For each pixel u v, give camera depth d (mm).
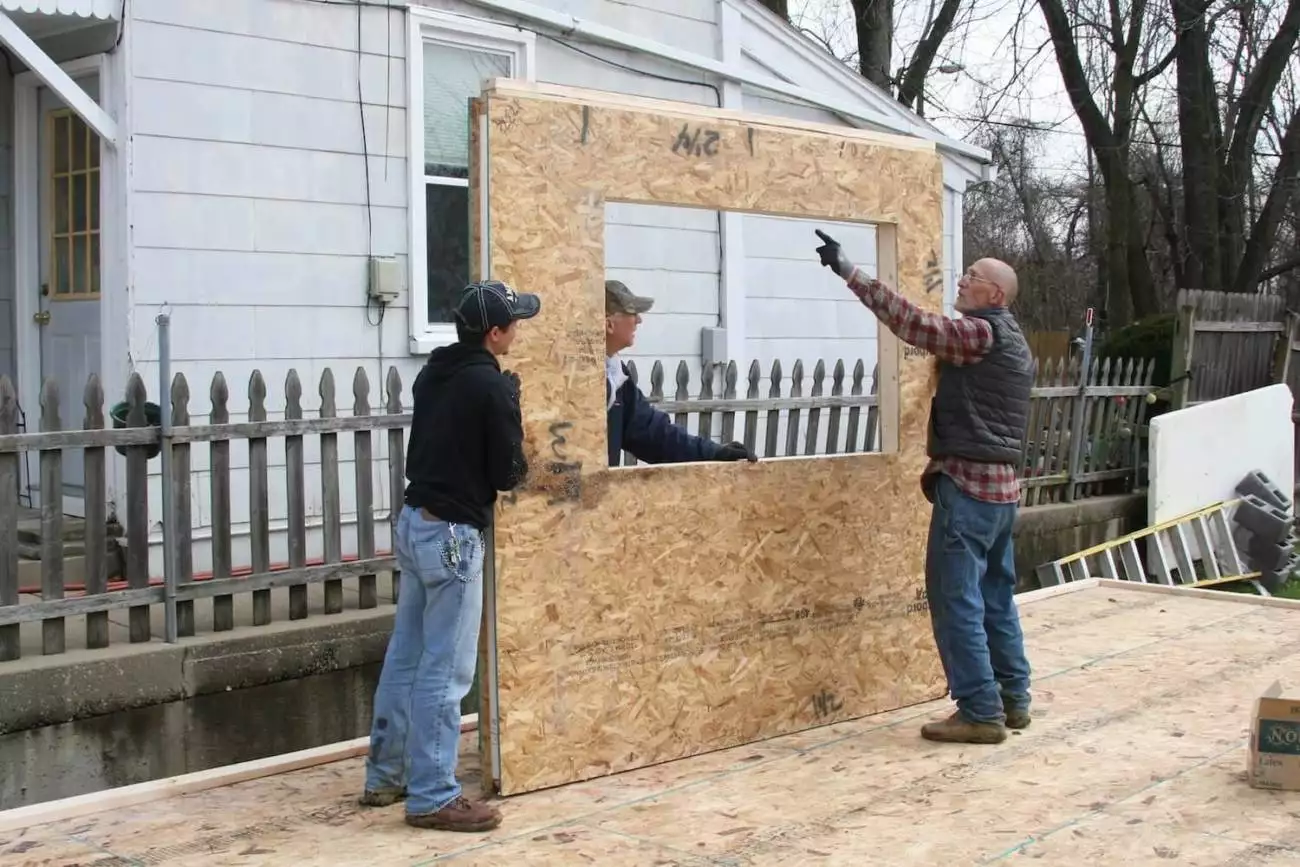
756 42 10398
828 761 4887
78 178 7504
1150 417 12414
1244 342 12742
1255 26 19375
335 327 7766
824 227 10977
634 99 4742
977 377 5043
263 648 6035
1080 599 8062
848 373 11188
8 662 5344
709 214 9977
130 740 5543
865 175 5469
